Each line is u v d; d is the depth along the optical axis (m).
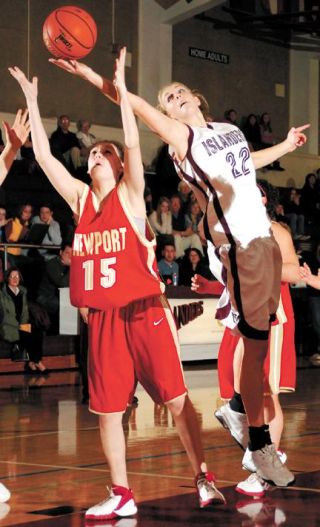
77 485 4.46
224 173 3.61
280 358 4.39
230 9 17.88
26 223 12.26
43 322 10.97
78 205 3.93
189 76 17.62
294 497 4.10
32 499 4.12
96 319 3.82
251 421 3.74
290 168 18.84
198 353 12.19
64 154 14.05
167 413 7.55
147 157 16.41
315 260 14.83
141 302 3.78
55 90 15.51
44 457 5.32
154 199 15.15
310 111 19.47
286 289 4.48
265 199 4.32
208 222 3.69
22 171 13.75
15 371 11.09
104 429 3.81
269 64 19.00
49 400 8.43
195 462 3.89
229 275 3.66
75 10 3.73
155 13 16.78
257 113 18.78
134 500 3.94
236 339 4.48
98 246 3.79
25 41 15.16
